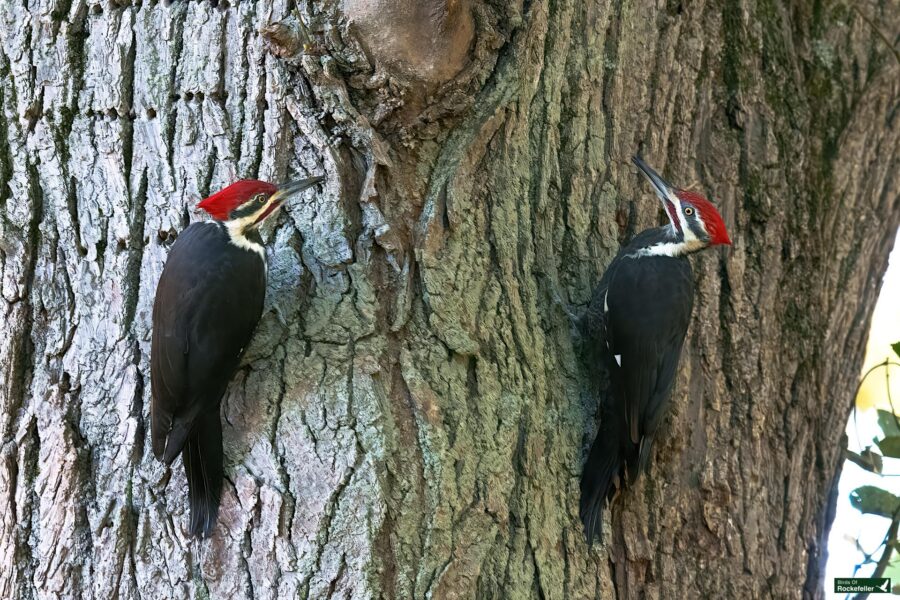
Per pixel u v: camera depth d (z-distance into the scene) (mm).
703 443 9148
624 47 9297
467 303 7879
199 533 7281
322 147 7695
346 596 7000
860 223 10781
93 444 7605
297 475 7191
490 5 8273
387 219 7754
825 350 10297
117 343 7684
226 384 7328
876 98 10867
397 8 7590
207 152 7840
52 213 7918
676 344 8844
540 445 8039
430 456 7383
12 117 8039
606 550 8289
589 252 8938
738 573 9016
